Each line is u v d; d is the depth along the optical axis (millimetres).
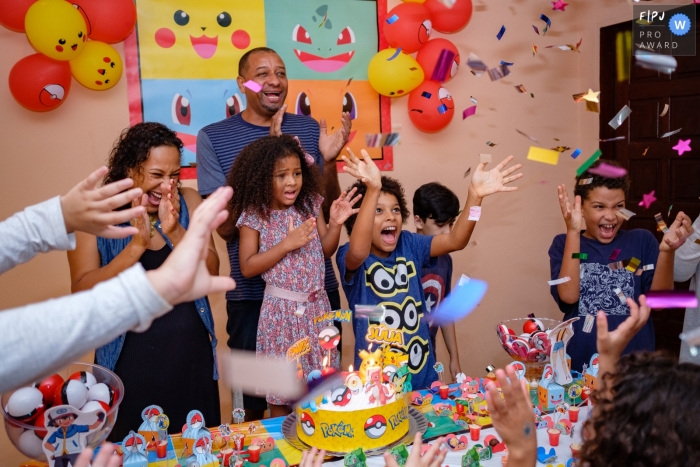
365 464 1240
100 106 2730
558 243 2150
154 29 2781
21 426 1117
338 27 3117
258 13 2951
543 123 3717
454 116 3457
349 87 3170
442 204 2391
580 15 3730
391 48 3027
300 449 1402
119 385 1269
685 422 793
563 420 1449
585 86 3732
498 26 3531
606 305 2016
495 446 1334
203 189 2418
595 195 2035
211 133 2455
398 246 2062
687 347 2102
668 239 1794
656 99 3354
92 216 903
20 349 620
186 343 1753
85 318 631
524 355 1695
